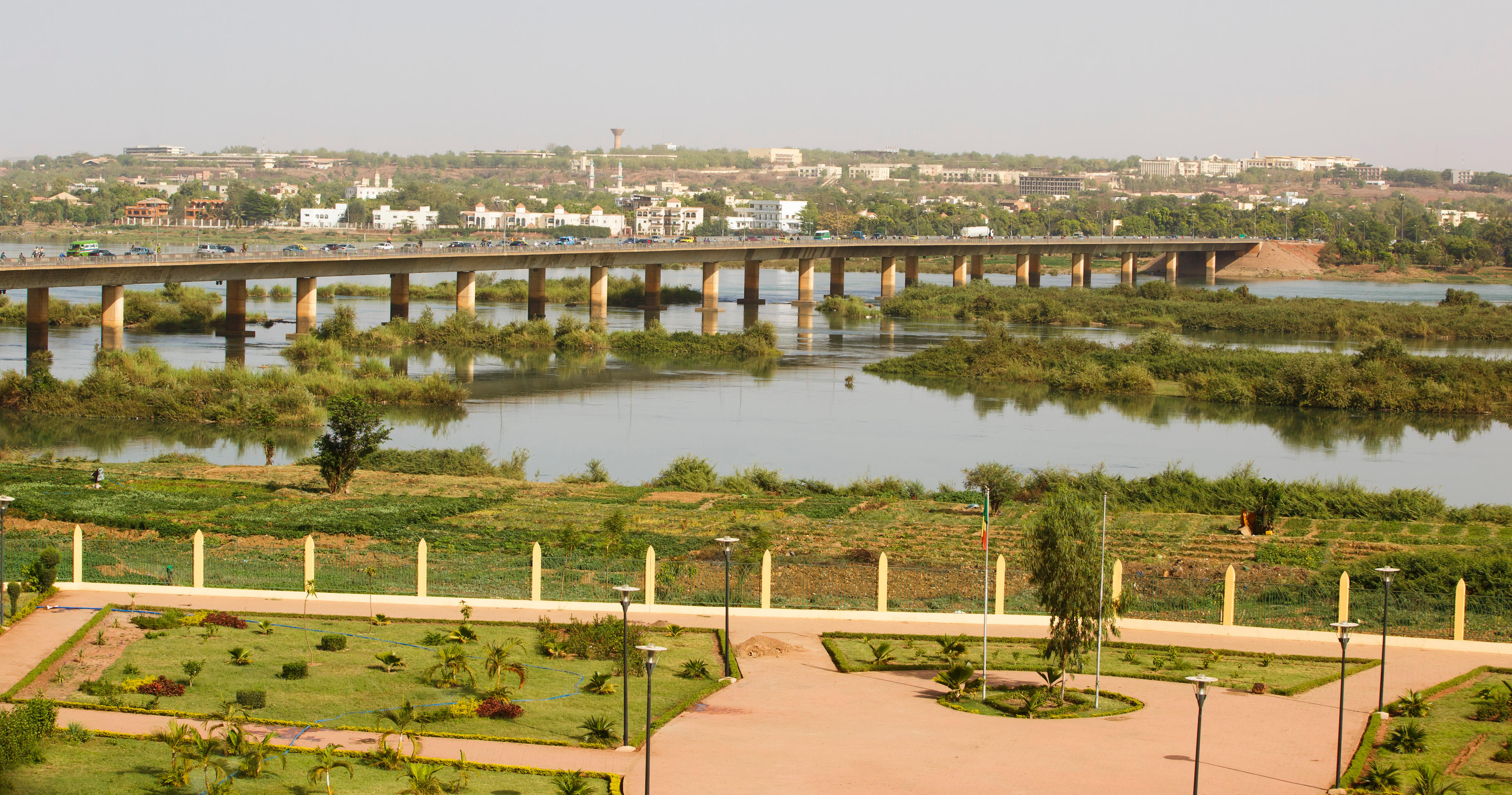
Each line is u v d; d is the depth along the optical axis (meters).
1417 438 130.62
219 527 76.56
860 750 44.91
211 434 122.75
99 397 130.75
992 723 48.09
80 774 40.81
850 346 198.38
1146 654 58.41
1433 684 53.88
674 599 65.38
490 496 90.50
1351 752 45.31
